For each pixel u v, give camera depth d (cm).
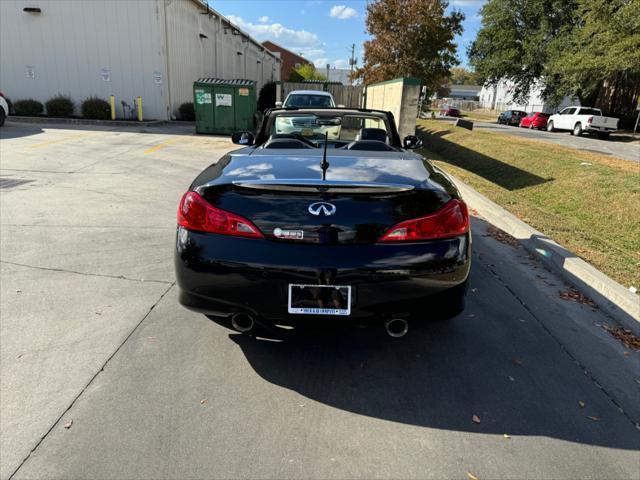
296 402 246
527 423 234
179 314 338
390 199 243
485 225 607
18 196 663
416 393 256
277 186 241
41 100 1938
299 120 434
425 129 2295
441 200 250
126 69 1886
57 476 193
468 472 201
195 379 263
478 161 1423
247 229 242
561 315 356
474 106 8462
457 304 256
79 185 747
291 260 238
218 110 1647
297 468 201
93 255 447
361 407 243
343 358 289
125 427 223
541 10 3356
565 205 908
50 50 1884
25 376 260
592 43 2466
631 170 1045
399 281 241
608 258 464
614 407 249
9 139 1229
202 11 2309
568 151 1443
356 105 2642
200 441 215
